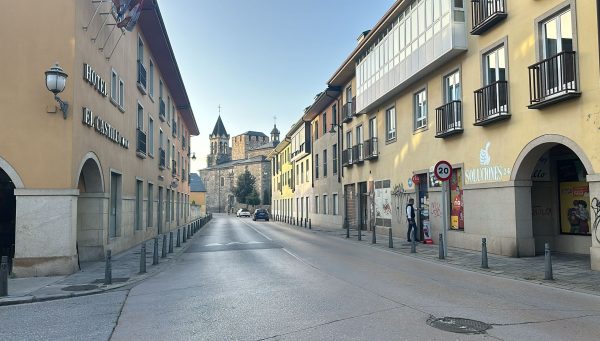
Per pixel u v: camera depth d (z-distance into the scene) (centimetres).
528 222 1388
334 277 1085
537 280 1007
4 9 1228
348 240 2272
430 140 1912
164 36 2302
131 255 1692
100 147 1498
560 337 578
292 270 1222
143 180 2277
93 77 1394
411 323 648
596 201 1098
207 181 11912
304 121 4469
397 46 2117
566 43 1209
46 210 1204
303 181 4734
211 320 698
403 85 2103
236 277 1131
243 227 3825
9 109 1209
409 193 2128
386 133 2431
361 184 2894
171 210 3481
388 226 2395
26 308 844
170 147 3347
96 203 1512
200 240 2412
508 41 1413
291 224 4412
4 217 1585
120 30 1758
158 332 643
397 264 1329
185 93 3412
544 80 1250
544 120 1261
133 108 2022
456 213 1745
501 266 1220
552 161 1497
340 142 3306
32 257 1191
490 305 767
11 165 1201
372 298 830
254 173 10331
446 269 1219
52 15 1239
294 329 629
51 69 1157
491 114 1479
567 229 1460
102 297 938
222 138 13075
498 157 1459
